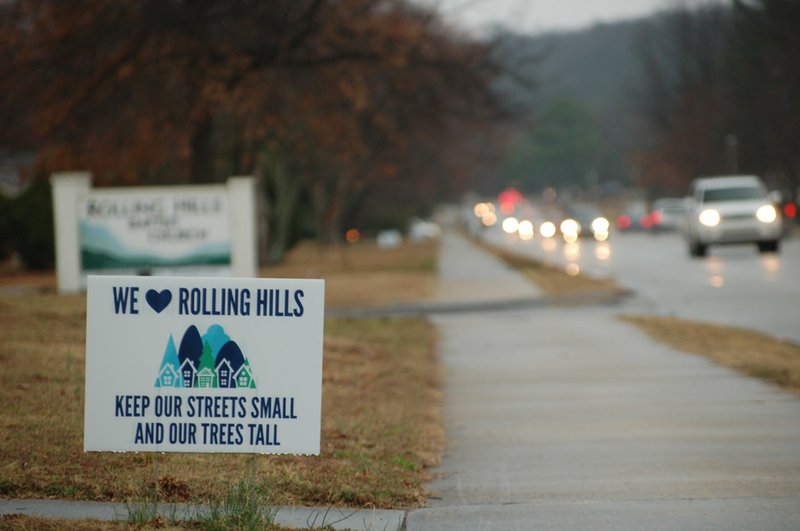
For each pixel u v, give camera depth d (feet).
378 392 129.29
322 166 463.01
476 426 115.34
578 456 99.25
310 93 284.41
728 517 76.69
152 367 72.13
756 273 322.34
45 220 365.40
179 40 262.47
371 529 73.15
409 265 449.06
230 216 220.64
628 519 76.69
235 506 71.31
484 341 195.00
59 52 265.95
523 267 406.41
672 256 435.53
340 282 334.85
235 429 72.02
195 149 282.77
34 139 319.88
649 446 102.89
